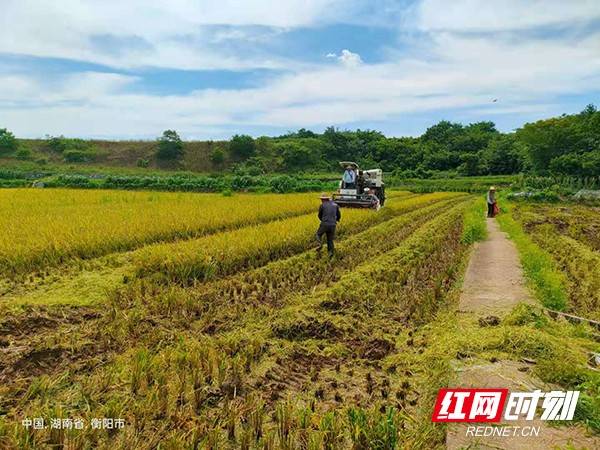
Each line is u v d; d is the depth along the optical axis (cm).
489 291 915
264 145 8375
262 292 889
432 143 9862
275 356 603
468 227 1639
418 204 3262
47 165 6962
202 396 473
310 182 5025
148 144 8294
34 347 575
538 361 550
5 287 855
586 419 428
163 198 2814
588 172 5269
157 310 747
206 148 8188
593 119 6062
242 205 2239
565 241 1619
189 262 970
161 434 409
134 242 1284
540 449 392
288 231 1375
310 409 459
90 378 512
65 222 1426
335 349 631
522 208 3350
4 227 1315
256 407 462
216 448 395
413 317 769
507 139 8431
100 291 835
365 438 406
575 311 812
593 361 568
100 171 6525
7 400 462
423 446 409
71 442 389
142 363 519
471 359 566
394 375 569
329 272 1067
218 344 619
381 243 1491
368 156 9250
